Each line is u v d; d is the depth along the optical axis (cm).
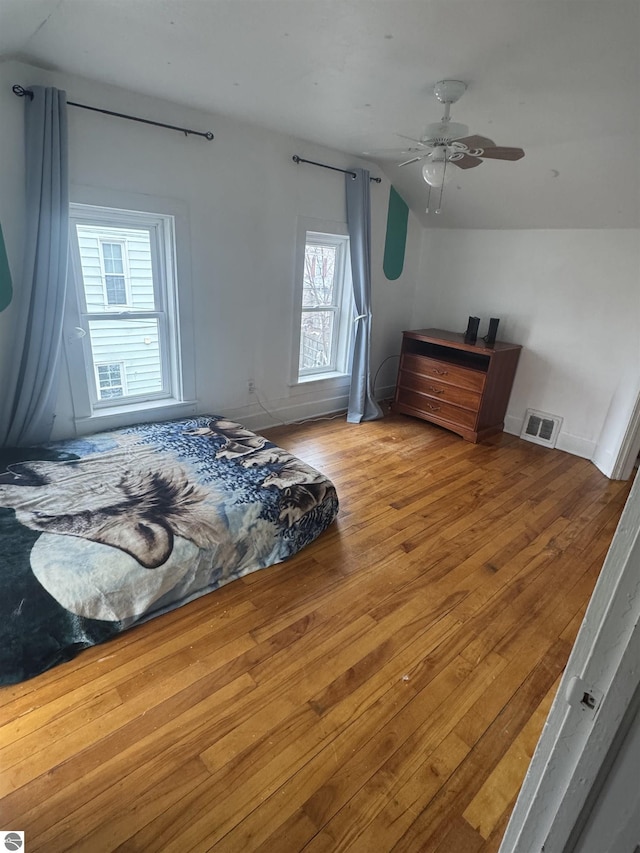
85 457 263
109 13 168
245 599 204
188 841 119
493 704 162
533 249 383
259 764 138
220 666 170
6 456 256
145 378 328
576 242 357
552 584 225
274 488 242
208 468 261
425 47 179
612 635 49
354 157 373
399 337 488
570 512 291
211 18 168
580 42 166
